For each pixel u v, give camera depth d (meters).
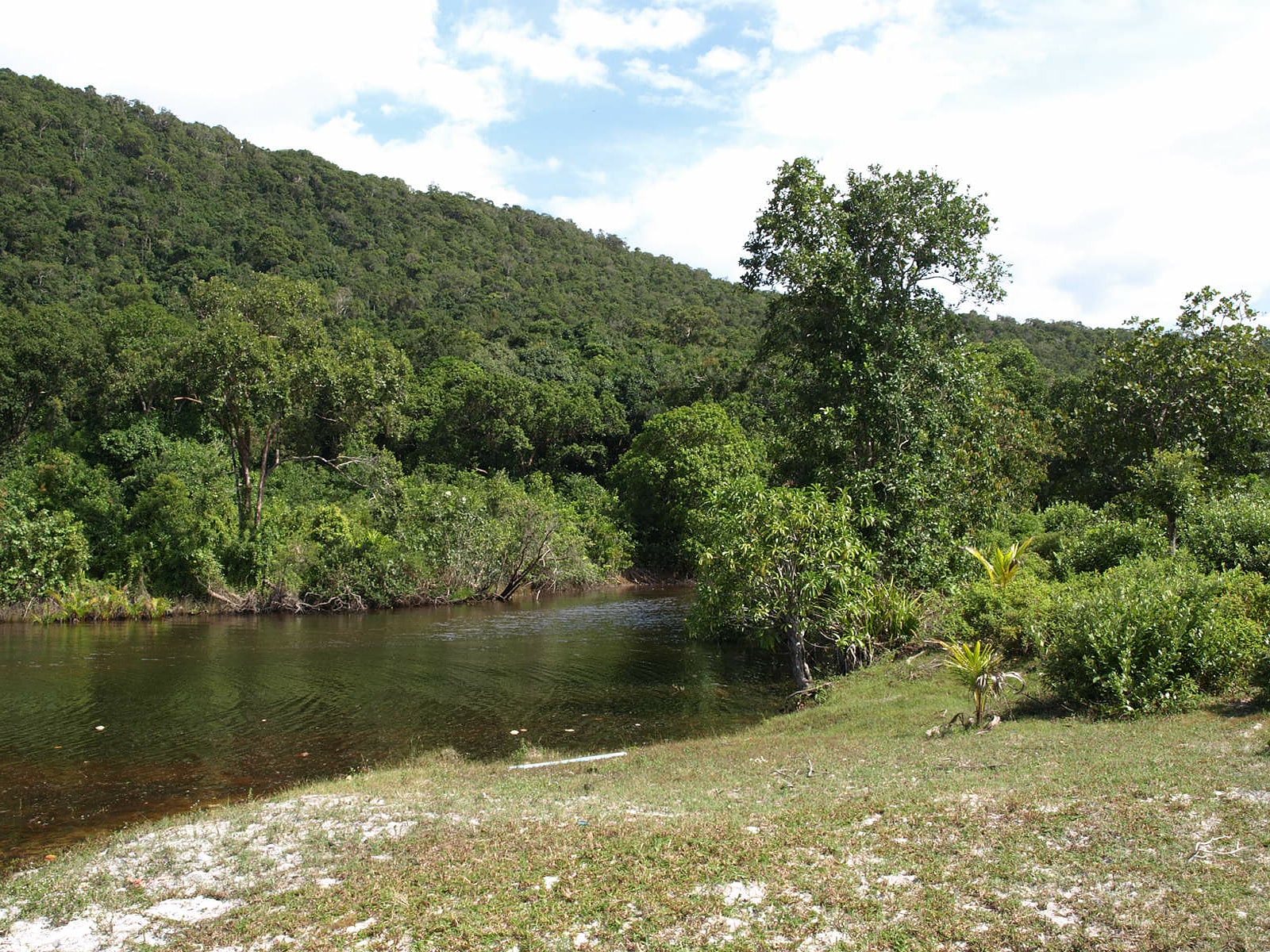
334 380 31.52
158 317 47.19
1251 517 17.91
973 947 4.68
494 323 93.12
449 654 21.14
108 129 97.00
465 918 5.46
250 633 25.33
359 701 15.85
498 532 35.81
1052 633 11.83
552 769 10.53
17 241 71.38
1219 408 22.12
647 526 48.88
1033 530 27.77
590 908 5.45
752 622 16.53
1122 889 5.17
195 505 32.06
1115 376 23.62
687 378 61.72
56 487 32.94
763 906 5.34
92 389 40.47
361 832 7.61
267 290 32.78
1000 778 7.66
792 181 18.42
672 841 6.54
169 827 8.35
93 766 11.79
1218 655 10.42
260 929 5.60
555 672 18.83
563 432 59.09
